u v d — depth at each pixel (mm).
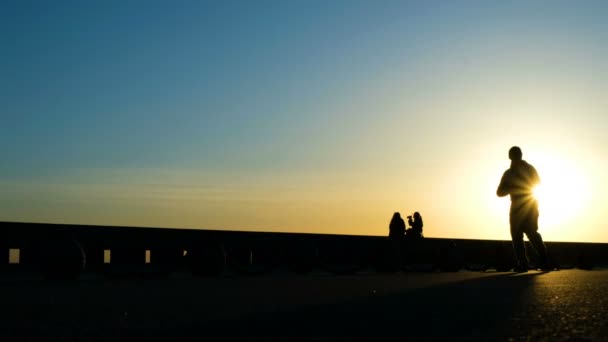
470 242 28344
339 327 6328
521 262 17781
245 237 24281
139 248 21969
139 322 6789
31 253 19750
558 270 18766
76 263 14672
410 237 25766
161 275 16250
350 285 11961
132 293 10523
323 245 26078
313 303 8516
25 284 13062
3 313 7656
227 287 11867
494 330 5953
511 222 17844
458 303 8266
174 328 6344
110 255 21422
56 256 14586
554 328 5996
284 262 21828
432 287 10992
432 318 6852
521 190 17688
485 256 22969
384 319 6844
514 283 11742
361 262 24812
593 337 5516
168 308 8094
